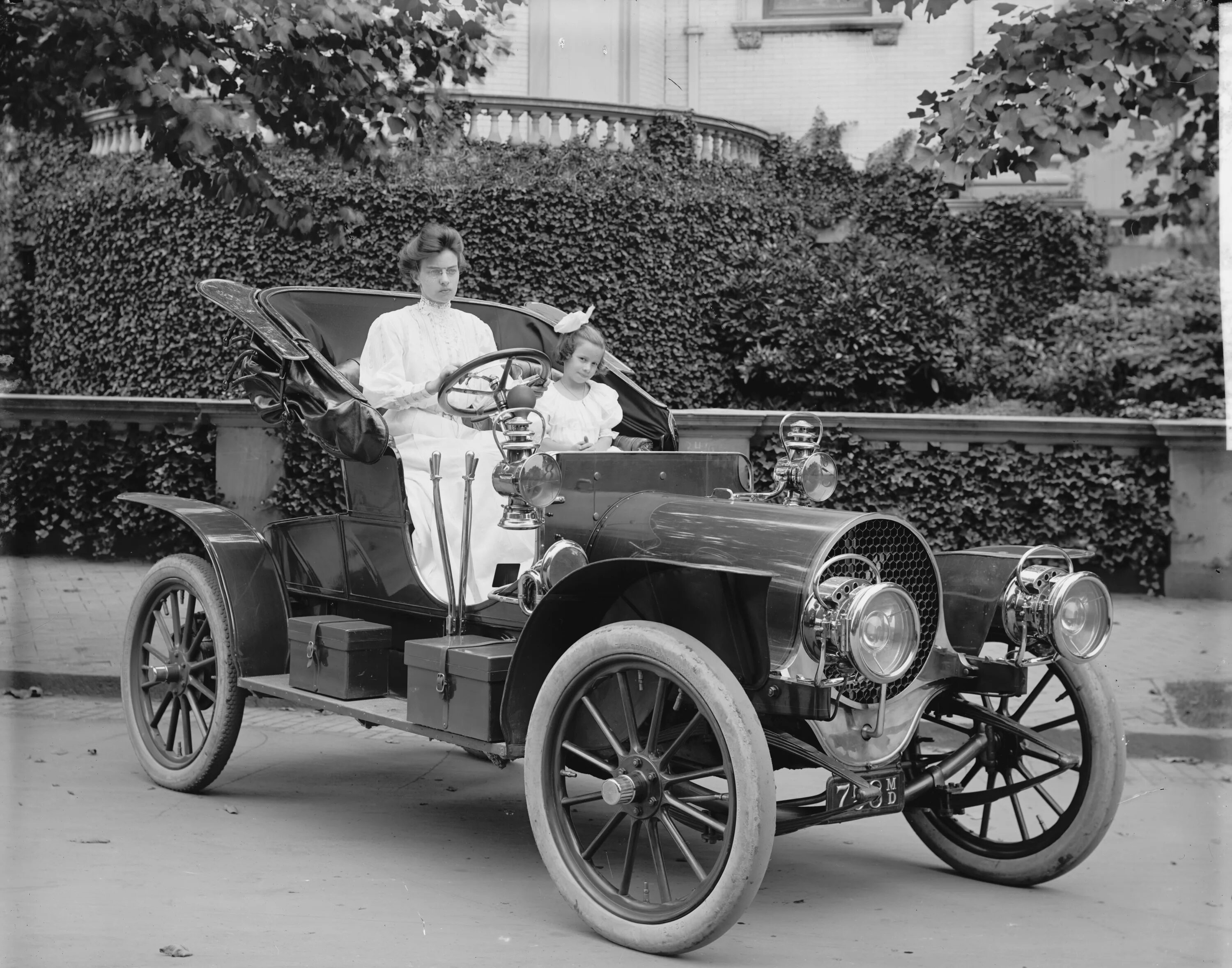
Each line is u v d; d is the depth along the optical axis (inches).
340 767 201.9
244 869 145.9
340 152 299.9
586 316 170.2
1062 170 630.5
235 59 276.1
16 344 614.9
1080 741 218.8
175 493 396.2
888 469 373.1
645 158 563.8
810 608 121.3
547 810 129.1
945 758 142.0
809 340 532.1
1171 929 132.6
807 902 141.0
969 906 140.4
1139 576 370.3
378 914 130.9
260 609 176.1
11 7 246.2
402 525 158.4
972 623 141.1
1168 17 254.4
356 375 184.1
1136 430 364.5
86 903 131.2
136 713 189.5
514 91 557.0
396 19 293.4
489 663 135.1
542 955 119.3
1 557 402.9
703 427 346.0
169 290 572.4
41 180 607.5
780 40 600.1
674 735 133.7
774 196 602.5
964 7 590.6
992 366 553.9
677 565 121.0
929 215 620.4
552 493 134.2
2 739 214.4
